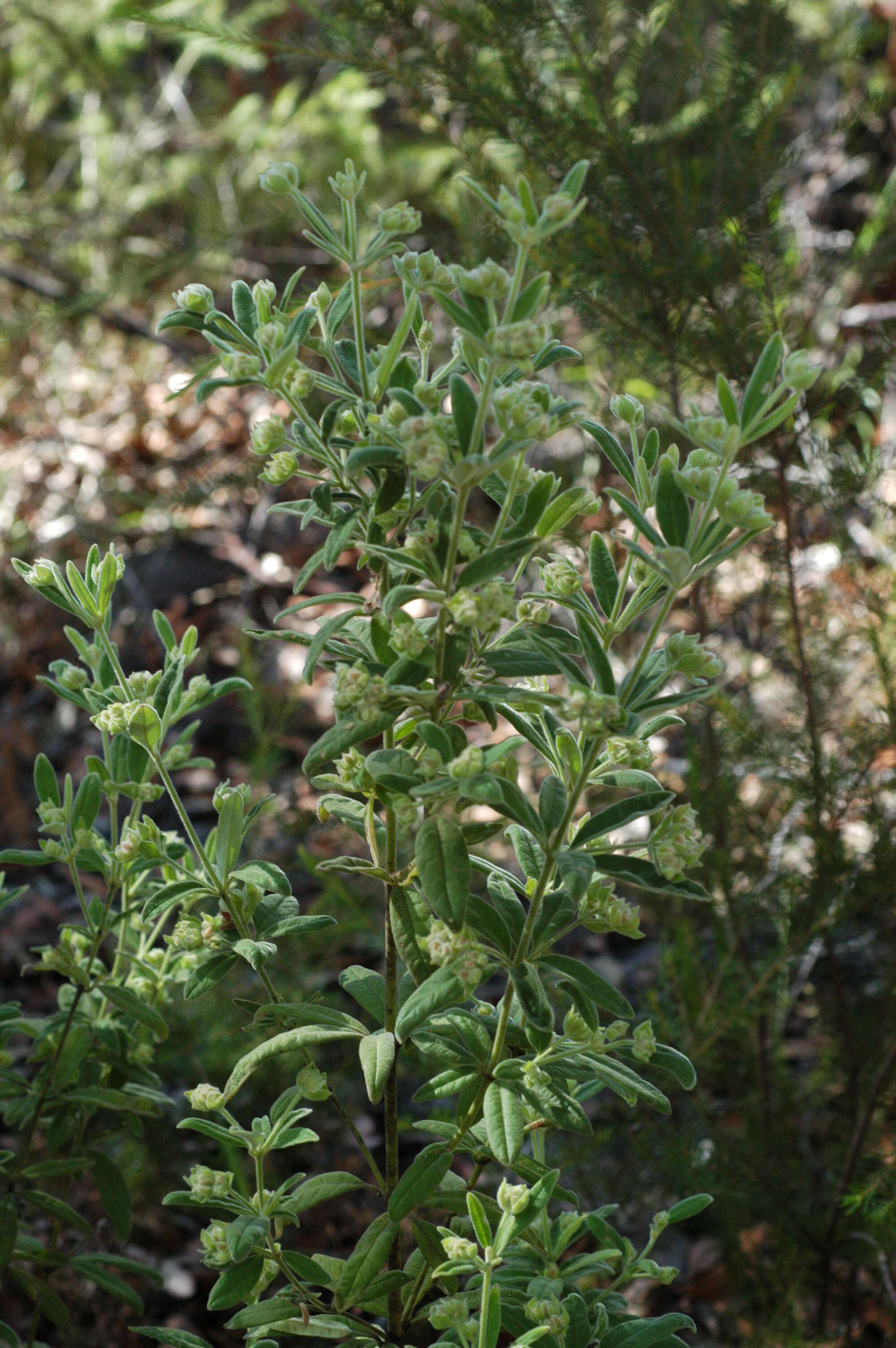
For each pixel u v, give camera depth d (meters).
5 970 2.12
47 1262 1.20
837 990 1.48
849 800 1.41
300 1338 1.39
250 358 0.95
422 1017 0.96
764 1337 1.34
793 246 1.80
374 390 0.98
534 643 0.99
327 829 2.07
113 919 1.18
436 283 0.98
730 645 1.89
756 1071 1.53
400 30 1.55
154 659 2.85
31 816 2.53
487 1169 1.54
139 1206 1.53
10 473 3.23
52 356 3.46
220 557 2.98
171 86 3.65
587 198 1.43
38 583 1.09
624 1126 1.48
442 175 2.70
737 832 1.48
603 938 2.07
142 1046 1.23
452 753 0.95
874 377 1.45
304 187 3.02
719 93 1.50
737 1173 1.40
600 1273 1.05
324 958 1.84
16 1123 1.27
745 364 1.42
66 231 3.54
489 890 1.04
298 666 2.73
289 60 1.74
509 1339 1.35
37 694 2.92
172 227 3.58
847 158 2.62
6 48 3.71
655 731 1.02
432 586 1.02
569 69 1.54
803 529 1.50
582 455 2.11
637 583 1.02
